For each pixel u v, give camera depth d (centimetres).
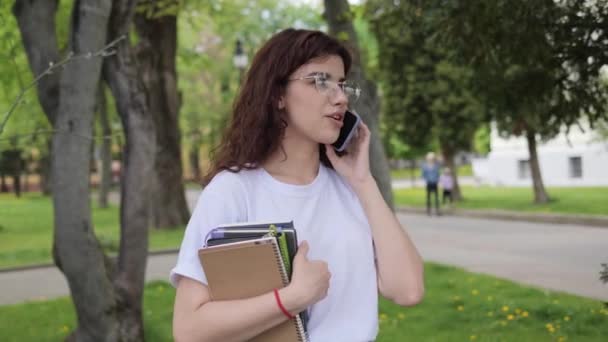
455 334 607
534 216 1830
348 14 602
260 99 191
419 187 3672
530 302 719
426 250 1300
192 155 4341
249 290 167
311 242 189
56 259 516
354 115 198
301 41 190
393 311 717
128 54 556
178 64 2519
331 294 189
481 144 4472
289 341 171
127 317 541
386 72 2131
